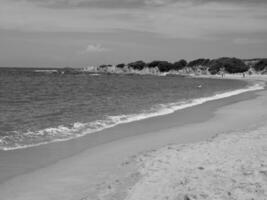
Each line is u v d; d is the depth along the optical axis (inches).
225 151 369.4
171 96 1338.6
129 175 312.8
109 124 642.2
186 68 7190.0
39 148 440.8
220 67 6382.9
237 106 991.6
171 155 366.3
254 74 5757.9
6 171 340.8
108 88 1835.6
